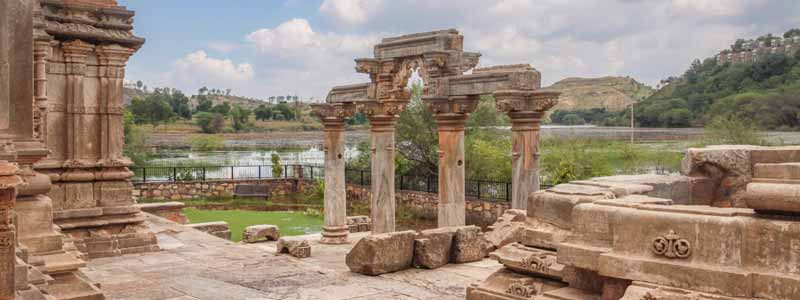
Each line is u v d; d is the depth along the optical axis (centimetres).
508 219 1070
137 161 4266
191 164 4441
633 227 424
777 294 360
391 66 1616
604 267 429
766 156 566
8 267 450
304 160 5300
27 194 737
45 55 907
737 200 573
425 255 974
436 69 1474
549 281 541
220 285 927
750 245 376
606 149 3222
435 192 2972
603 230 453
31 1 608
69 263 729
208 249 1257
